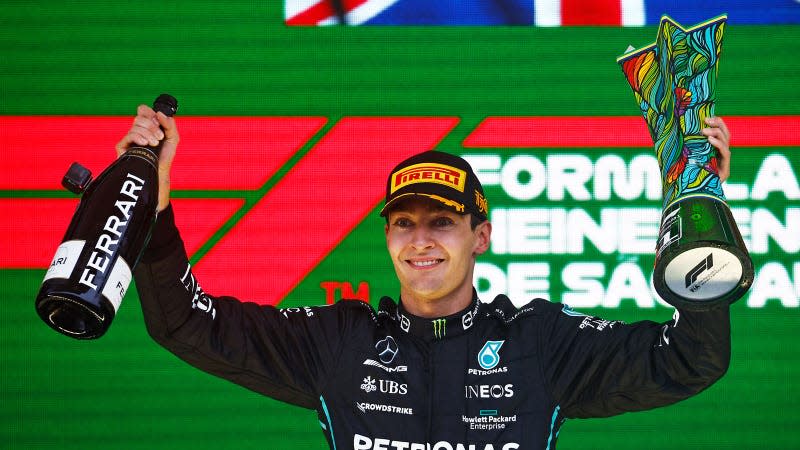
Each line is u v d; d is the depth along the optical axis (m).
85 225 6.93
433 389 8.50
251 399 15.18
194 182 15.38
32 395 15.05
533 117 15.50
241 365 8.51
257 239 15.38
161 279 7.95
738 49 15.52
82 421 15.08
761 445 15.02
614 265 15.23
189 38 15.59
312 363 8.66
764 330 15.12
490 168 15.44
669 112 7.40
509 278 15.25
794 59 15.50
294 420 15.18
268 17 15.65
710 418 15.05
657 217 15.30
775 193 15.27
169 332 8.20
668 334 7.84
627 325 8.41
